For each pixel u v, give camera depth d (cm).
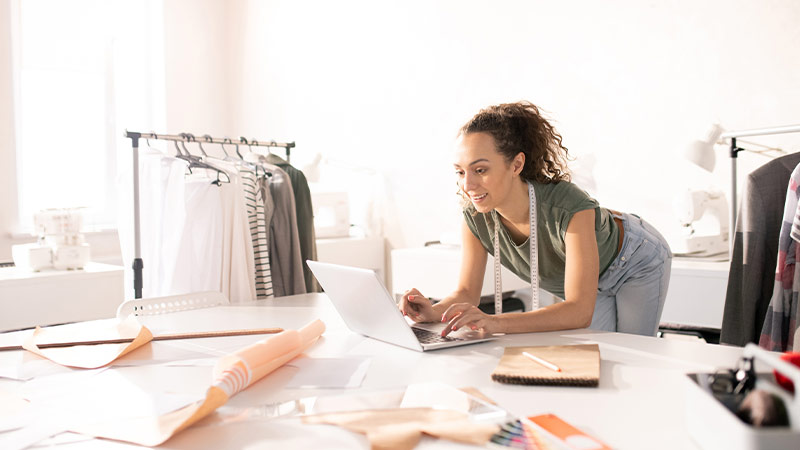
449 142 377
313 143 447
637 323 188
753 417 68
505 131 148
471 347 128
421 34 386
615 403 92
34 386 106
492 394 98
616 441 79
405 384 103
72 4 416
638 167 311
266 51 469
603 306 191
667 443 78
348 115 426
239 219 254
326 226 385
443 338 134
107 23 433
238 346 133
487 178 148
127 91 449
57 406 95
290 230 275
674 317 252
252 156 294
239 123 491
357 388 102
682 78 296
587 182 307
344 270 128
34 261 292
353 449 77
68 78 417
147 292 257
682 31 295
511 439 78
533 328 140
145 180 255
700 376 81
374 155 413
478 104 364
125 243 258
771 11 272
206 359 122
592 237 149
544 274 176
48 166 412
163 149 453
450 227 379
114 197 439
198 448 79
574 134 330
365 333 140
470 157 148
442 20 376
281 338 115
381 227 410
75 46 418
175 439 82
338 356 123
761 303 201
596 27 319
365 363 116
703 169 292
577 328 144
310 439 81
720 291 240
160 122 453
